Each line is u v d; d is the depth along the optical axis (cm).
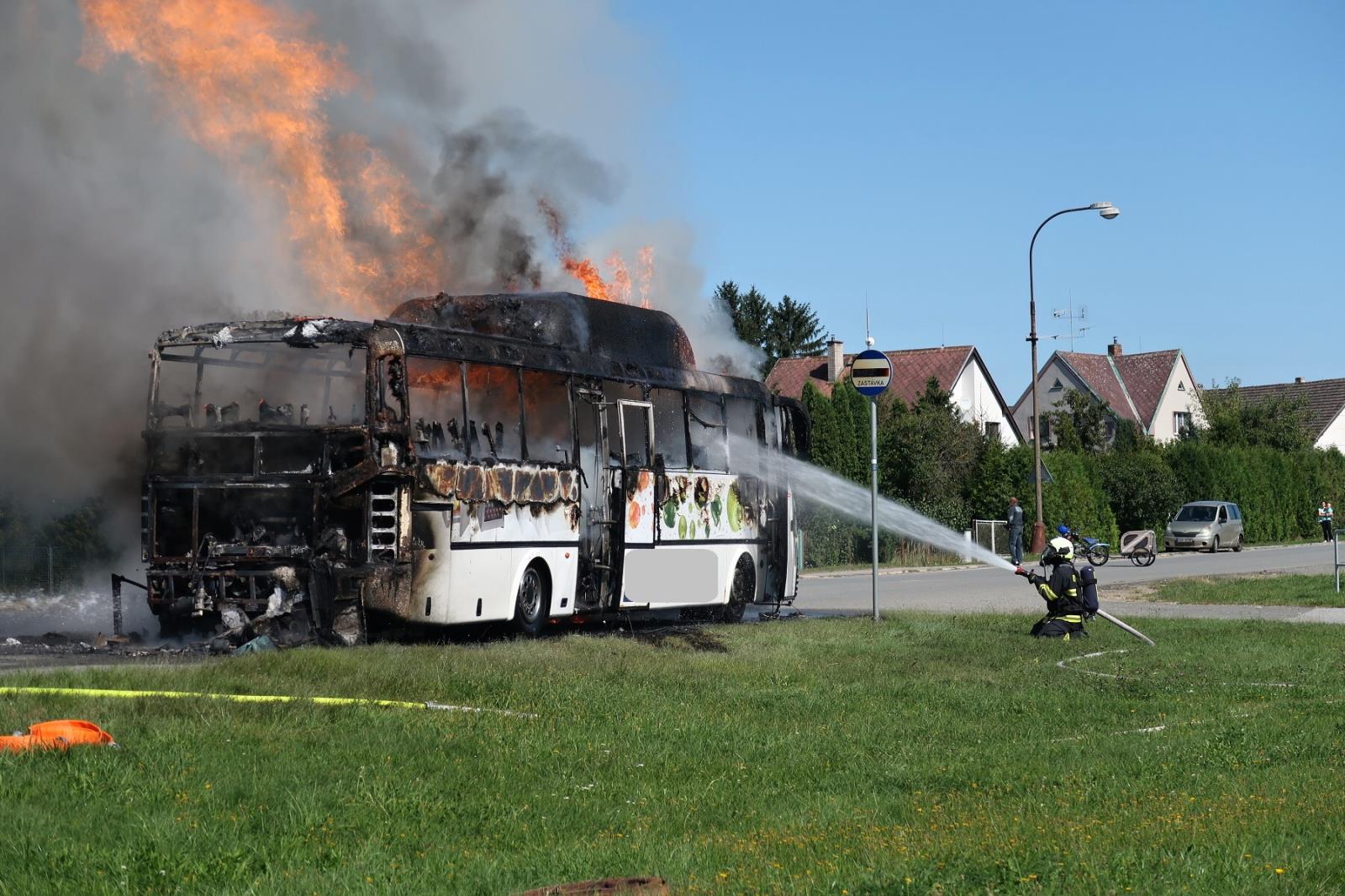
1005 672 1562
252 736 989
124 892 631
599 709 1209
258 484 1608
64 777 831
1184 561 4728
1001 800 894
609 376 1978
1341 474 7906
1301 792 892
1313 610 2470
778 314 10094
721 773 988
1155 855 688
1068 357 8969
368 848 721
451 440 1675
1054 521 5159
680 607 2131
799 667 1536
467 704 1202
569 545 1883
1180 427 9131
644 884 640
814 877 675
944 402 5472
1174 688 1459
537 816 834
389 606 1587
